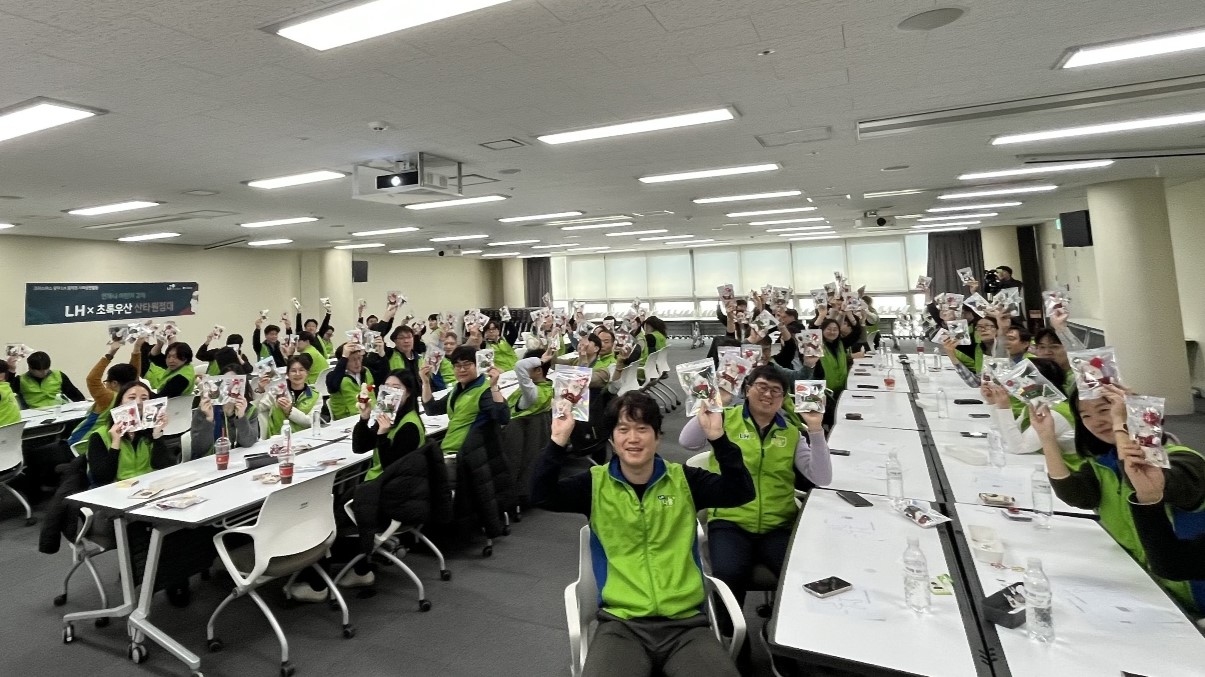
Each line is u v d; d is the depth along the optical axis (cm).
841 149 468
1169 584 175
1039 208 902
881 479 258
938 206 846
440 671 245
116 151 388
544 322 779
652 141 425
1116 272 637
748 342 487
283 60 257
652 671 167
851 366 650
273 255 1140
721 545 230
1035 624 140
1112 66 297
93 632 282
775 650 140
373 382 521
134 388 331
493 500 359
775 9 227
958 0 224
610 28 239
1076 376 177
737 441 246
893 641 140
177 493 284
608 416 194
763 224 1030
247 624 287
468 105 330
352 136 384
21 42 225
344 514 347
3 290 778
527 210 759
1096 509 193
